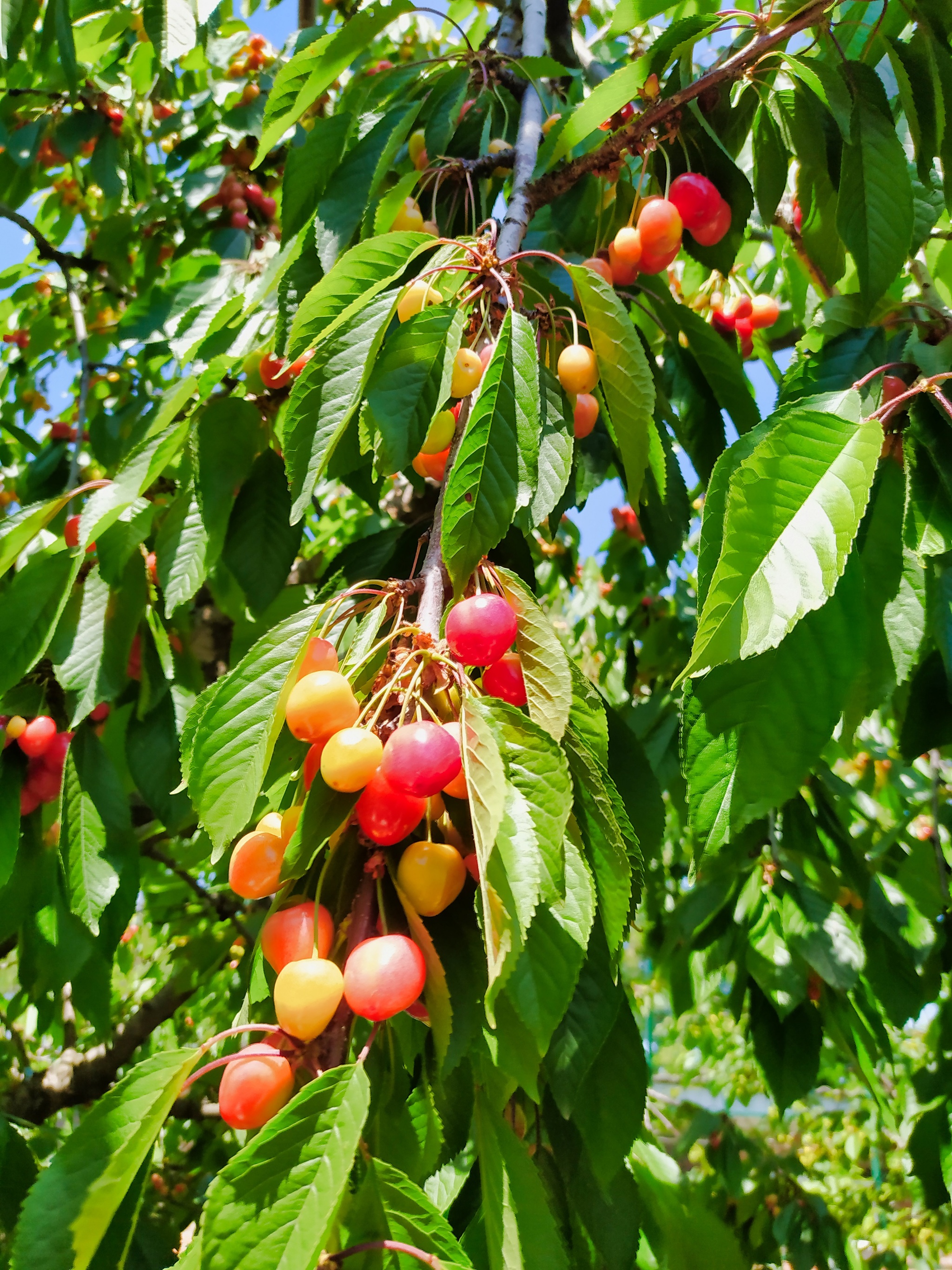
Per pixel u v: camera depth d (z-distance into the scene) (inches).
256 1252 31.9
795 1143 257.1
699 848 44.1
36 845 84.3
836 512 39.6
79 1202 36.5
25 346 177.9
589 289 56.3
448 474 52.3
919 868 112.1
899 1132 159.2
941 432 55.0
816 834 99.3
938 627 61.7
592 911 42.8
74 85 111.0
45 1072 123.3
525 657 46.9
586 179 83.0
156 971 191.5
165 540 79.1
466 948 43.9
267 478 85.2
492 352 54.5
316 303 55.4
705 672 40.5
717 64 78.3
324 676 40.8
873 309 69.2
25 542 74.9
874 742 157.5
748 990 106.1
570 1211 60.0
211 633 119.0
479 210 77.7
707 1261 69.4
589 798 46.6
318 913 39.2
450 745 37.9
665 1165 74.3
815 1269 166.2
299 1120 33.9
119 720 94.2
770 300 101.0
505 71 82.8
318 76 69.7
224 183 131.3
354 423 63.0
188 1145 162.1
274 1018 47.6
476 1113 47.4
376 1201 36.8
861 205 69.6
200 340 77.2
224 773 43.6
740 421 85.6
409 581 48.6
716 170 76.5
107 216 150.9
